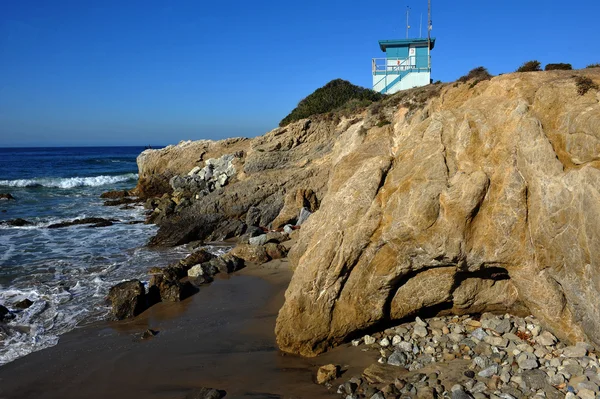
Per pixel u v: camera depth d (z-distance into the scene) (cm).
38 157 11044
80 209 3341
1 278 1667
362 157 1664
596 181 720
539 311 865
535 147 849
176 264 1752
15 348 1123
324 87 4019
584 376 721
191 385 908
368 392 792
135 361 1031
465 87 1623
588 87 873
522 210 852
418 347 931
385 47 3762
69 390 927
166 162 4119
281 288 1502
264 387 868
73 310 1365
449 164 962
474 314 1021
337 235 988
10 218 2936
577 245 750
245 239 2231
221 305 1382
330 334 978
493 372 786
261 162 3244
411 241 922
